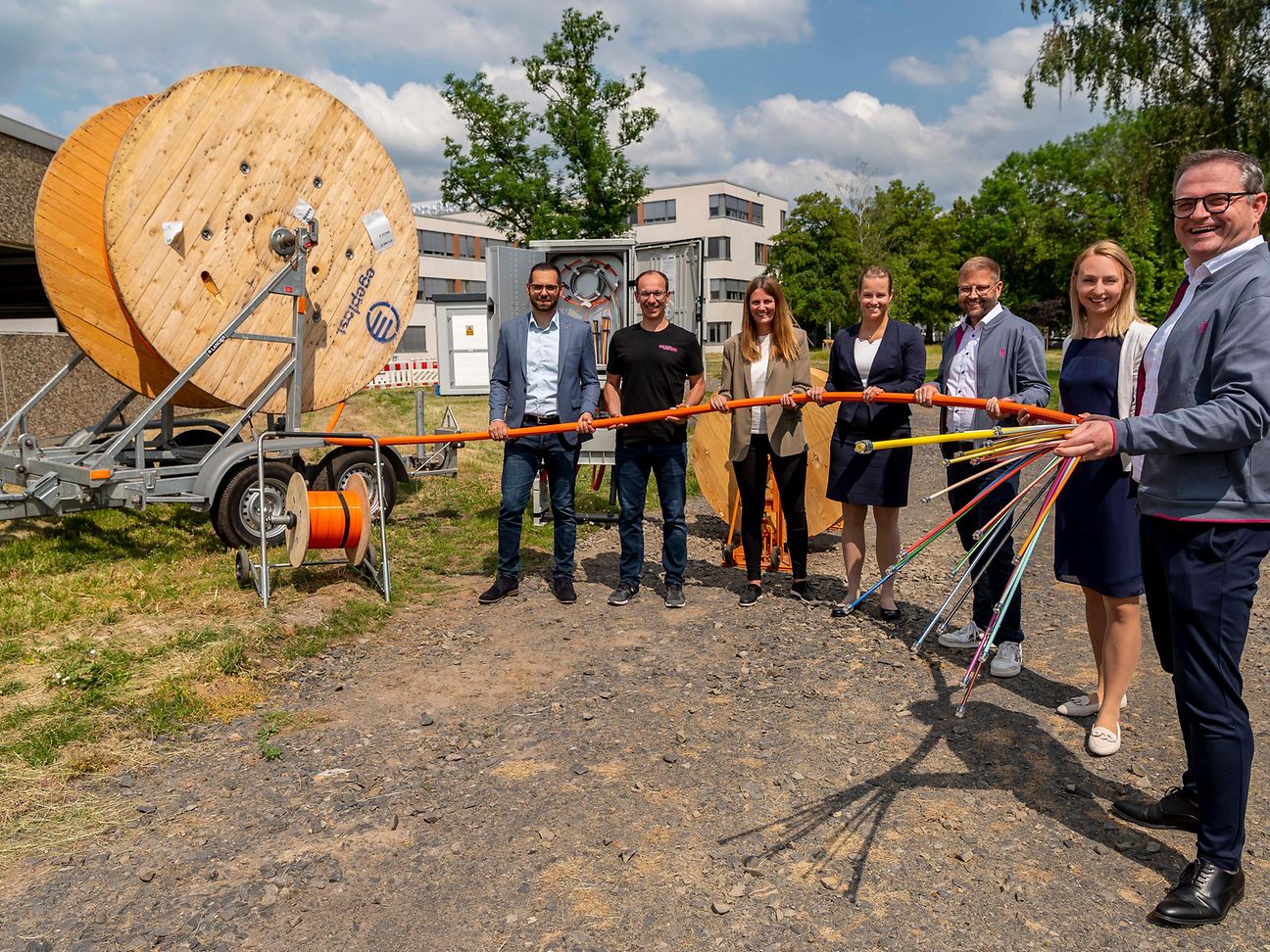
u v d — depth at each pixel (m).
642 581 6.60
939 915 2.70
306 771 3.65
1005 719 4.11
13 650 4.76
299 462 7.72
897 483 5.34
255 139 7.11
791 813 3.30
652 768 3.68
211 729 4.04
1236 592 2.63
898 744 3.87
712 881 2.88
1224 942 2.57
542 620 5.66
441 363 24.88
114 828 3.20
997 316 4.79
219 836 3.15
